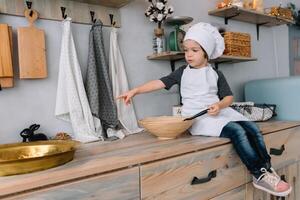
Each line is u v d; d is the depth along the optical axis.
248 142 1.09
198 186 0.98
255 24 2.12
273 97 1.77
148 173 0.83
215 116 1.23
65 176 0.66
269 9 2.01
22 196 0.61
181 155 0.93
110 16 1.34
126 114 1.34
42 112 1.14
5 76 1.01
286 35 2.46
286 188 1.06
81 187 0.69
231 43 1.66
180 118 1.21
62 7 1.18
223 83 1.31
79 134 1.14
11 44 1.04
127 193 0.78
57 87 1.17
